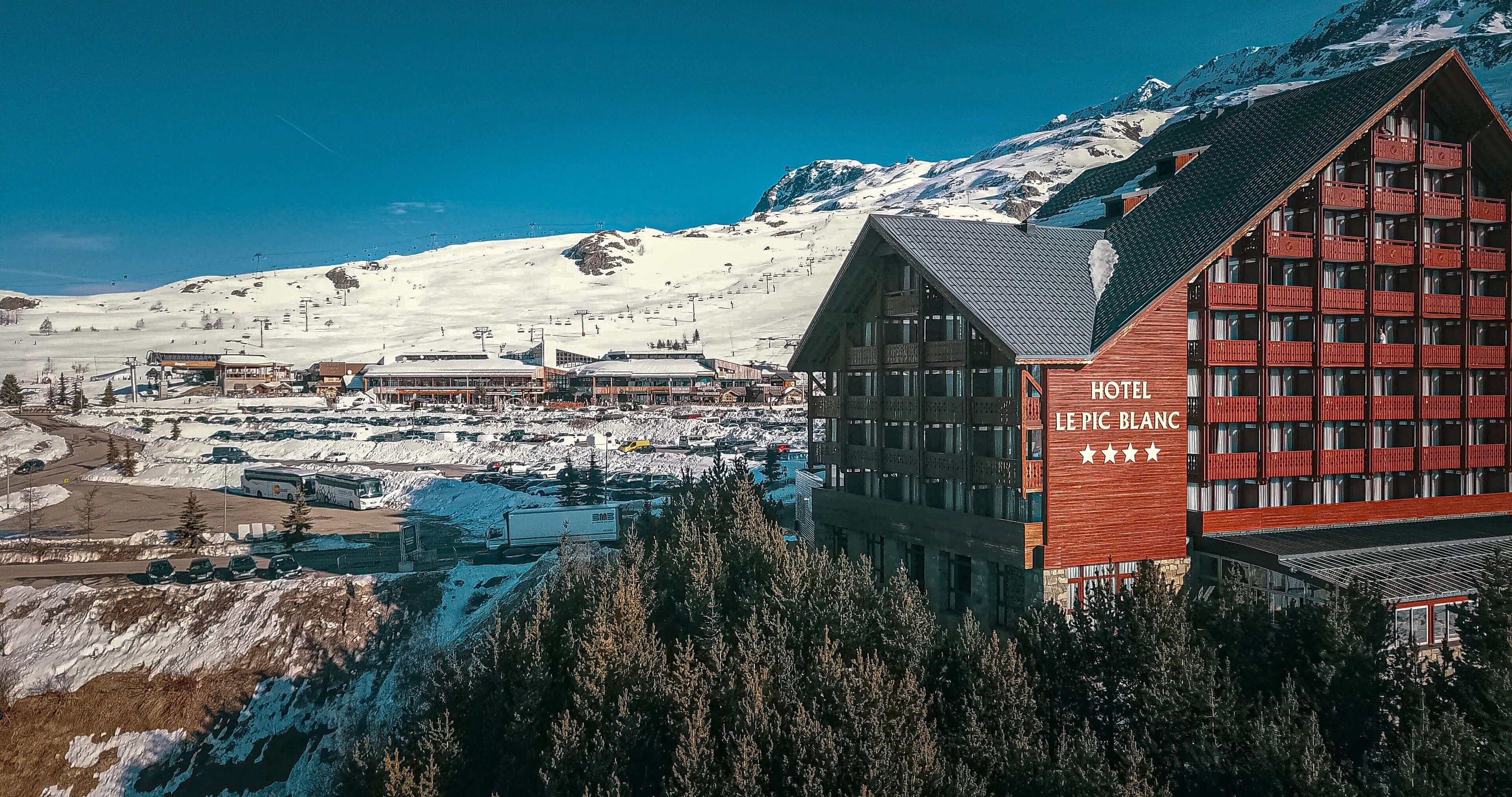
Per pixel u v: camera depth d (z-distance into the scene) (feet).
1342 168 164.45
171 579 243.81
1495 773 91.61
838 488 198.29
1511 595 106.32
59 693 202.28
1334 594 113.70
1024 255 165.78
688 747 108.17
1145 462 147.84
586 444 481.46
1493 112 164.86
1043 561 140.46
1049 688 115.34
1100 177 226.79
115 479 433.89
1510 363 177.37
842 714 108.68
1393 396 170.91
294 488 377.09
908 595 128.47
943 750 111.24
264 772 187.83
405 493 383.86
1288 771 92.58
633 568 155.63
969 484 153.48
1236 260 159.43
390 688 206.69
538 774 117.50
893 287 174.29
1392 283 170.81
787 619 130.82
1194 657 106.83
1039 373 140.36
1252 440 159.84
